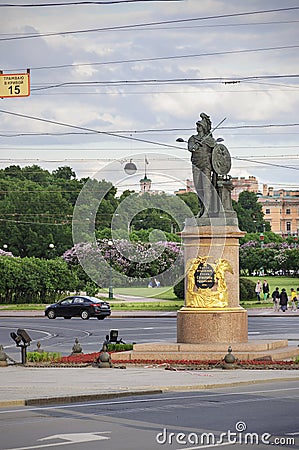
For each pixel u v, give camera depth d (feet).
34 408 51.11
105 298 210.59
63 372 70.79
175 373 69.36
